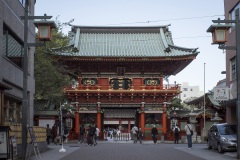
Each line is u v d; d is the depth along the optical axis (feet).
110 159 89.51
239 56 87.66
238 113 86.53
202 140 196.54
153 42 227.20
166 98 213.66
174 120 222.89
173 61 208.95
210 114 214.69
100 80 213.46
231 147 105.50
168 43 226.58
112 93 211.41
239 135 86.22
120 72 212.43
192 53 204.13
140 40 228.84
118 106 214.90
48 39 80.12
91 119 215.10
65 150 114.83
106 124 366.22
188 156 98.02
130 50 219.41
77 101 212.23
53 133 165.58
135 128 180.75
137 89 211.82
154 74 214.07
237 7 127.85
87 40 227.40
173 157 95.04
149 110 213.46
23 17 80.64
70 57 201.87
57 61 202.49
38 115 173.06
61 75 193.67
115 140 221.05
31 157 92.73
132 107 216.54
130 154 104.32
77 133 207.92
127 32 235.40
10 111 106.52
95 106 214.07
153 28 236.22
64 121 211.20
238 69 87.40
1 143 71.20
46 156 97.76
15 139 77.56
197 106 265.54
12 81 101.81
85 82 213.05
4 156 71.05
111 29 234.99
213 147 119.75
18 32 108.37
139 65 210.59
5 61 94.32
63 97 211.20
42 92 184.85
